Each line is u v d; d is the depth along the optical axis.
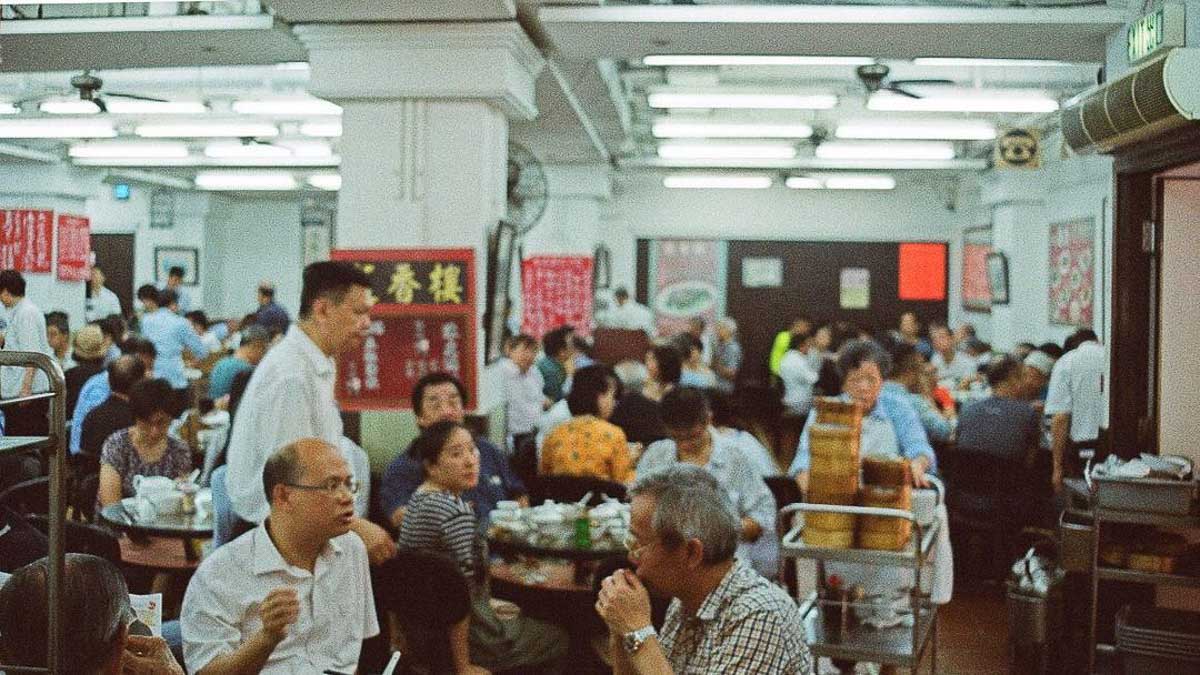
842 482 3.97
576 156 11.70
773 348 15.32
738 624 2.39
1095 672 4.61
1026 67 8.71
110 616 1.89
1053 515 6.82
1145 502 4.46
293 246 18.17
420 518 3.95
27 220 11.88
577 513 4.69
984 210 14.35
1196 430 5.09
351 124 5.94
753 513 4.70
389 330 5.83
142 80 9.07
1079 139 5.15
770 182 14.41
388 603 3.56
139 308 15.41
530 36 6.25
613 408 6.89
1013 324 12.66
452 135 5.89
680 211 16.08
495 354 6.28
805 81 8.95
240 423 3.55
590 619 4.75
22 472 5.16
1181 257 5.10
